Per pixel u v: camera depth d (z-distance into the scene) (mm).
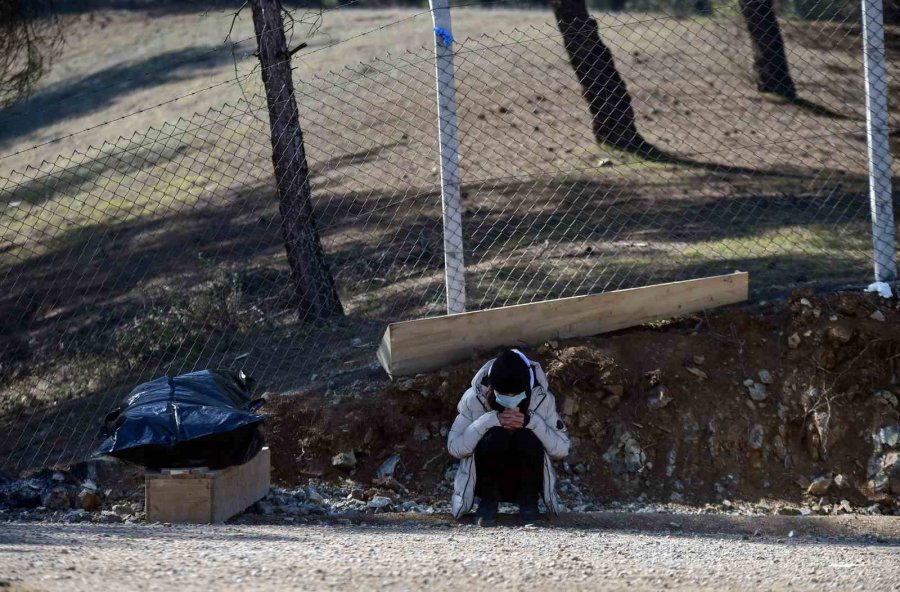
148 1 49062
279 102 11547
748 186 16719
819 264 12164
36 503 8867
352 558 5902
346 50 31094
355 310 12609
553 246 14422
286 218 11805
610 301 10422
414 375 9961
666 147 19359
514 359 8078
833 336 9883
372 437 9562
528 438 8219
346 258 15492
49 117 34750
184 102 30484
